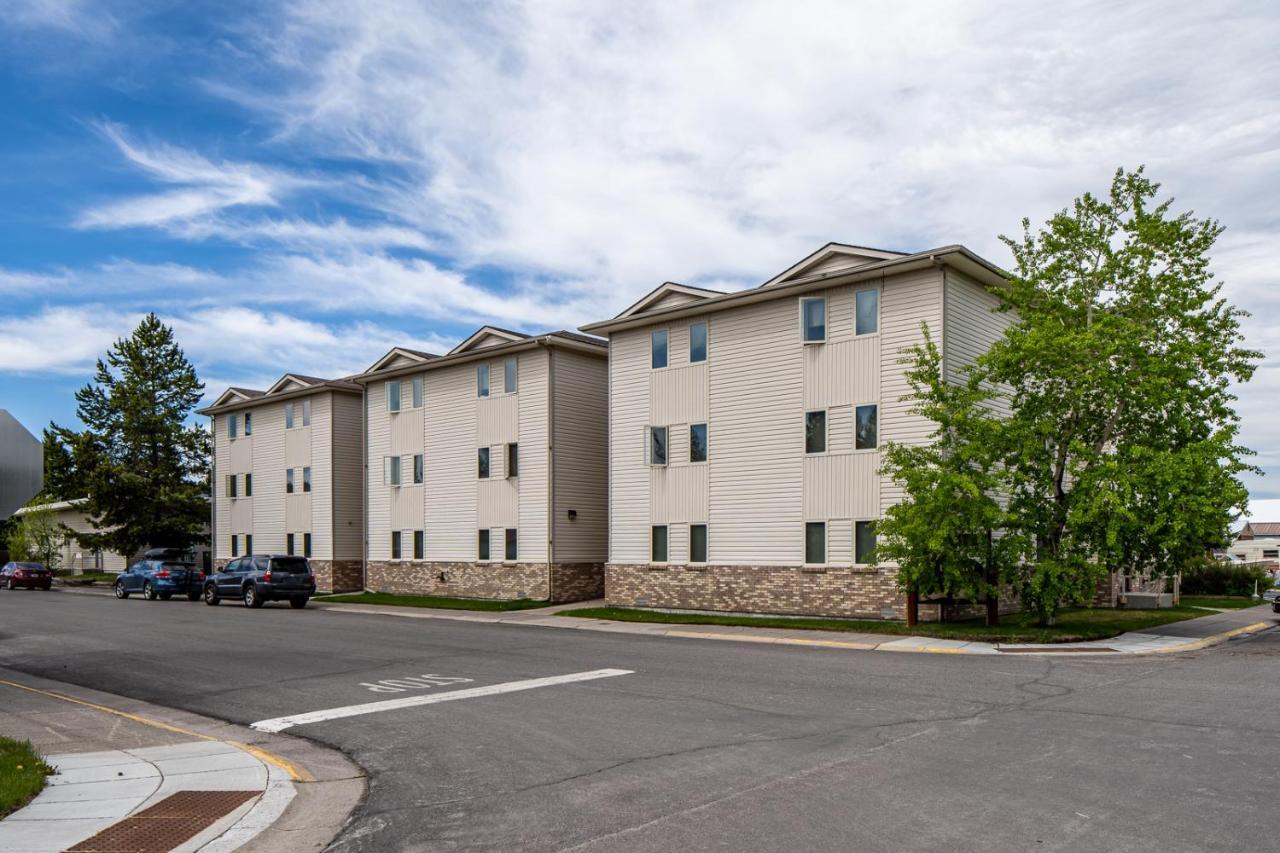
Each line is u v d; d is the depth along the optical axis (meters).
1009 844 6.39
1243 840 6.39
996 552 20.70
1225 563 43.97
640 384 29.95
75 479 53.31
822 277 25.31
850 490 24.88
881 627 21.70
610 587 30.19
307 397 43.50
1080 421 21.88
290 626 24.58
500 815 7.47
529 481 33.81
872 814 7.13
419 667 16.28
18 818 7.57
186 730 11.55
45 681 15.93
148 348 54.97
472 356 35.50
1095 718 10.74
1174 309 21.86
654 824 7.05
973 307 25.05
